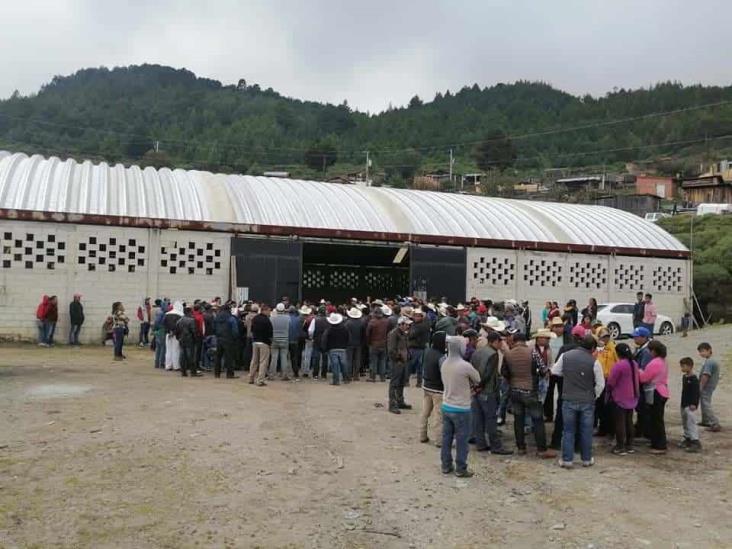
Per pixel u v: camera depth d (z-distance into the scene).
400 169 139.38
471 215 34.22
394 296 36.03
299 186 34.22
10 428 11.70
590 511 8.85
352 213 31.30
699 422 14.25
